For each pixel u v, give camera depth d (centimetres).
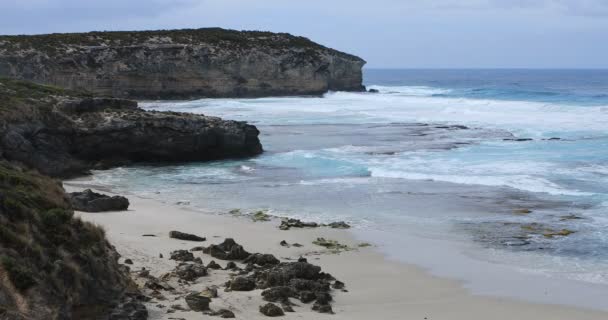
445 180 3039
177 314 1263
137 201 2622
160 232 2072
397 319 1367
